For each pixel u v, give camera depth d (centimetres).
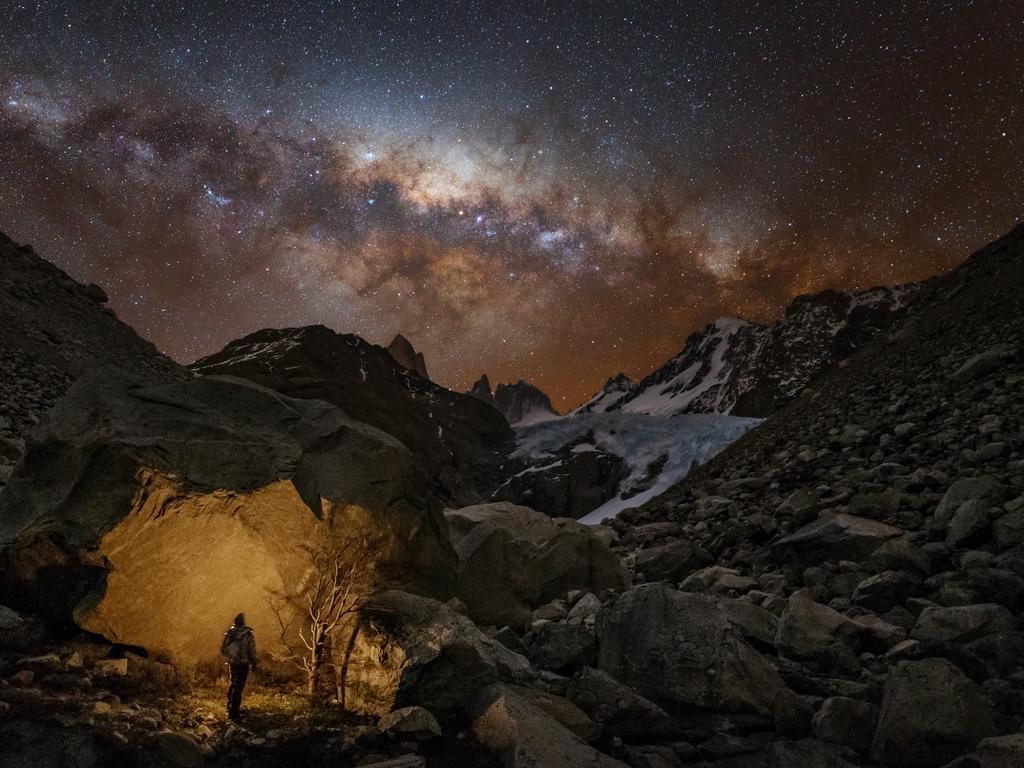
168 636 816
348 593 932
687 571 1450
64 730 591
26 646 745
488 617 1222
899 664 755
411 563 1047
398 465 1055
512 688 801
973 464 1384
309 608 929
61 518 779
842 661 883
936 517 1202
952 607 912
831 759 691
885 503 1342
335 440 1021
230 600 870
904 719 688
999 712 725
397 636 825
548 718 736
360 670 835
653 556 1491
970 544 1101
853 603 1065
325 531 941
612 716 793
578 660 945
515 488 12738
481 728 720
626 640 912
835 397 2630
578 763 664
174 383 1012
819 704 805
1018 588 929
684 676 846
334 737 717
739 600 1019
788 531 1459
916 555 1110
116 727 610
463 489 10869
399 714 724
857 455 1762
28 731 580
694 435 13112
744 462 2325
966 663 803
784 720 776
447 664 774
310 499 928
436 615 862
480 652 800
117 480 795
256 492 871
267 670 895
